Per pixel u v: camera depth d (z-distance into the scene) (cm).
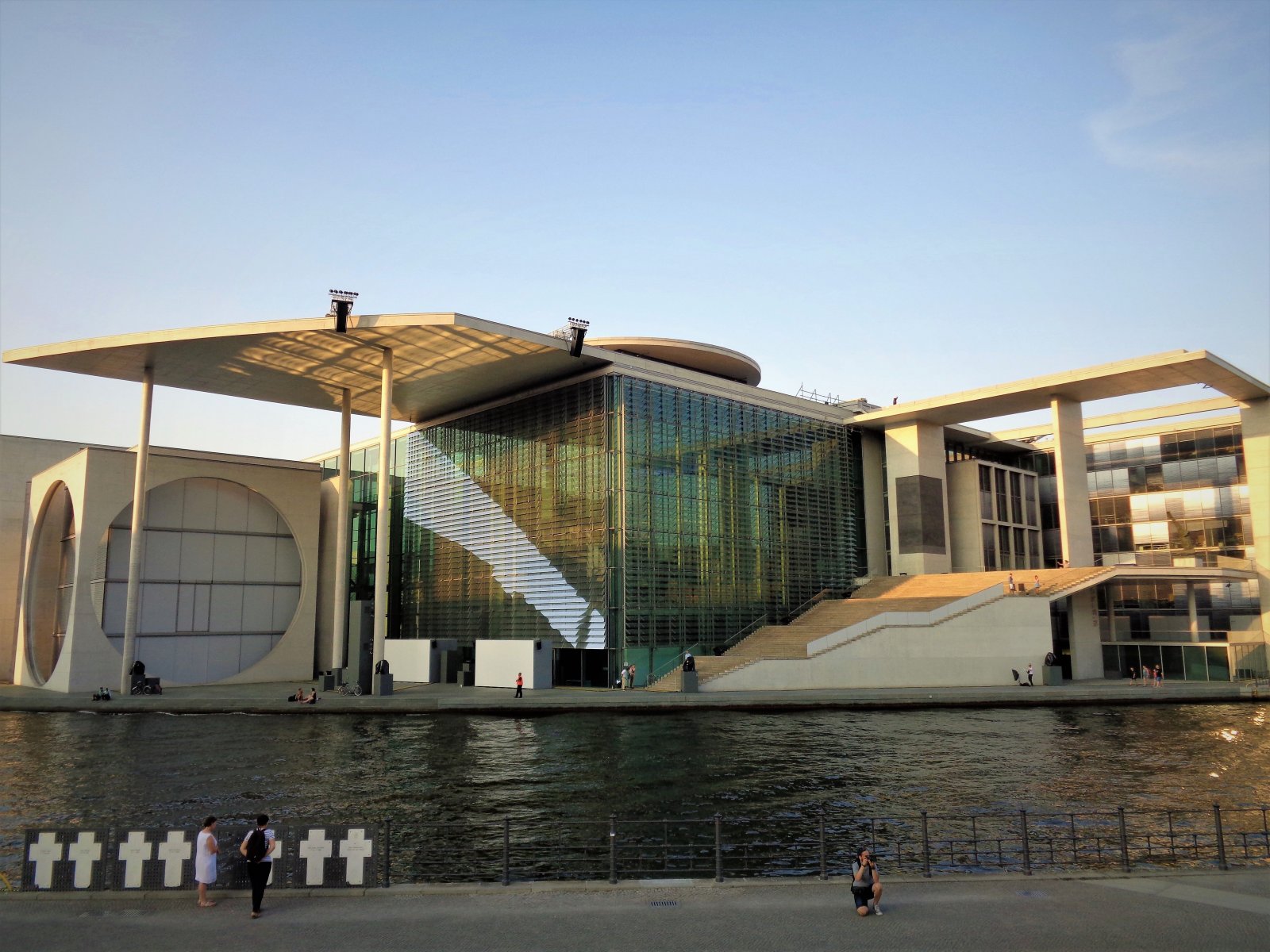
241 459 5128
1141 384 5041
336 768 2348
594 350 4453
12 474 5581
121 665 4584
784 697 3816
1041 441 7225
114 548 4722
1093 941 1028
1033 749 2636
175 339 3984
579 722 3319
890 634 4316
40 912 1169
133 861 1269
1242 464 6575
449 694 3969
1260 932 1052
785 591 5212
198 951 1023
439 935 1072
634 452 4581
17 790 2067
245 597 5125
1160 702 3994
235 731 3122
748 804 1908
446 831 1698
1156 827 1719
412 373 4672
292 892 1247
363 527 6256
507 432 5175
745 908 1171
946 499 5981
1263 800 1936
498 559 5112
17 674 5119
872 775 2227
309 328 3891
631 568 4466
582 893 1242
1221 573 5212
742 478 5103
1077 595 5206
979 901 1191
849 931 1074
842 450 5750
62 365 4391
